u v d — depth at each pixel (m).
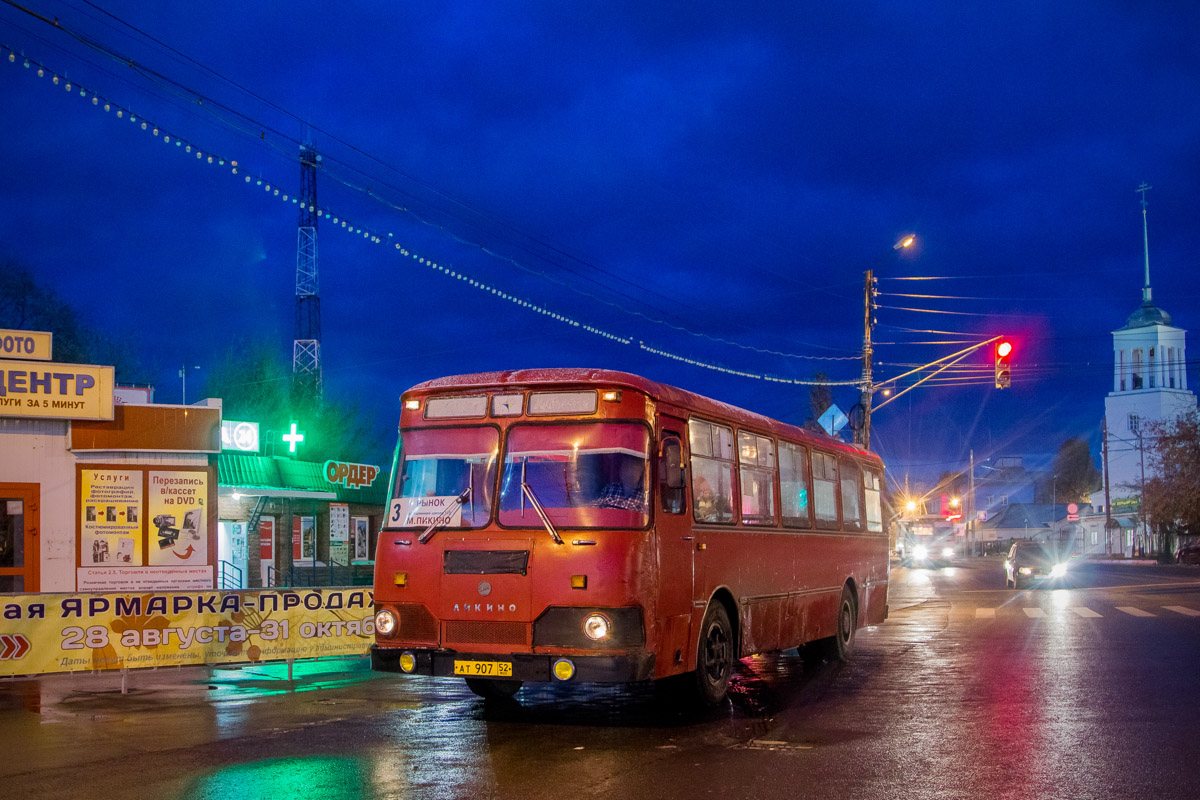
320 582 31.36
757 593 12.76
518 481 10.27
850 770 8.21
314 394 44.78
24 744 9.50
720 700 11.46
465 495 10.39
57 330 45.97
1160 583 41.03
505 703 11.89
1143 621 22.47
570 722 10.58
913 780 7.85
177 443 21.17
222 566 27.22
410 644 10.35
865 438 32.59
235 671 14.88
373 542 34.00
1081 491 137.50
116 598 13.57
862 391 32.84
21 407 19.83
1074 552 119.50
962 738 9.48
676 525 10.62
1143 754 8.72
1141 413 105.81
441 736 9.83
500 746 9.32
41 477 20.19
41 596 13.16
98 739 9.73
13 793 7.62
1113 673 13.81
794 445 14.71
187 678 14.15
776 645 13.37
